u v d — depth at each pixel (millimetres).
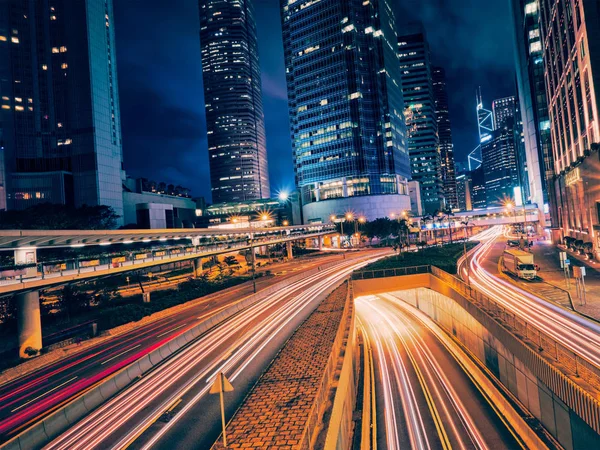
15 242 34062
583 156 62031
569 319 31703
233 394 23219
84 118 131250
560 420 20172
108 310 46406
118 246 86312
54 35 134250
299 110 170750
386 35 174000
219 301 51812
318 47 165000
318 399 15070
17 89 129000
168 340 34500
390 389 30578
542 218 133250
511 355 26781
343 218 154250
